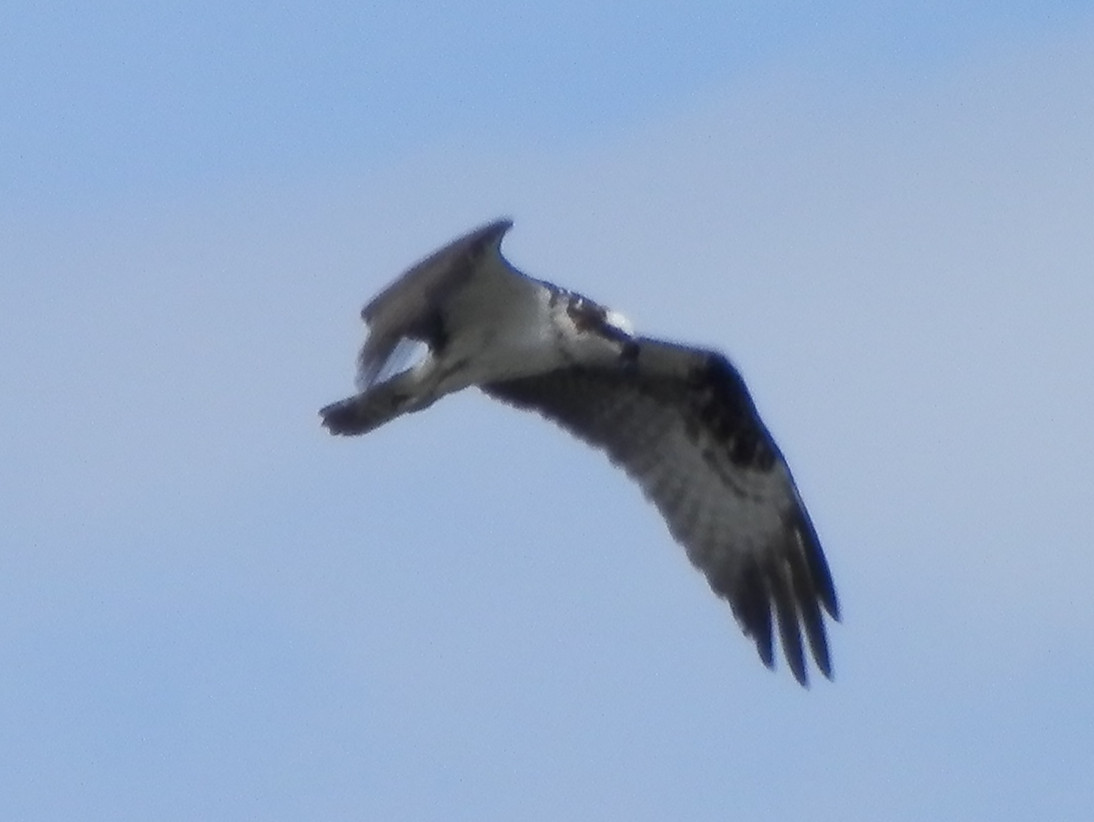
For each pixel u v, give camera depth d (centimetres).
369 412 1630
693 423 1706
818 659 1709
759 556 1720
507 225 1498
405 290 1482
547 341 1620
